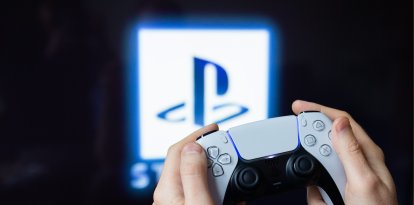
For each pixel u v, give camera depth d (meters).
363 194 0.47
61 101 1.01
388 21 1.07
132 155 1.05
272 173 0.53
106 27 0.99
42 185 1.04
